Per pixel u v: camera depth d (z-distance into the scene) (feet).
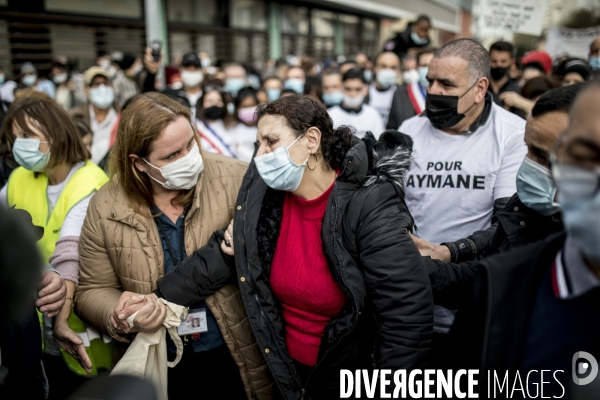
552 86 10.73
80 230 6.51
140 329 5.31
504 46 12.06
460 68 6.47
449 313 6.52
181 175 5.50
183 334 5.93
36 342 4.24
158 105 5.43
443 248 5.80
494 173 6.71
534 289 3.24
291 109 4.95
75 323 6.79
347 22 62.85
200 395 6.15
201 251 5.72
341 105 14.65
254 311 5.53
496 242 5.44
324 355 5.16
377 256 4.71
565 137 2.75
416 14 70.85
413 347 4.67
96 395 2.49
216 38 39.96
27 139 6.50
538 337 3.14
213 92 13.03
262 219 5.50
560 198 2.65
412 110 12.17
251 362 6.13
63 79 22.63
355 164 4.80
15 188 7.25
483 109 6.94
